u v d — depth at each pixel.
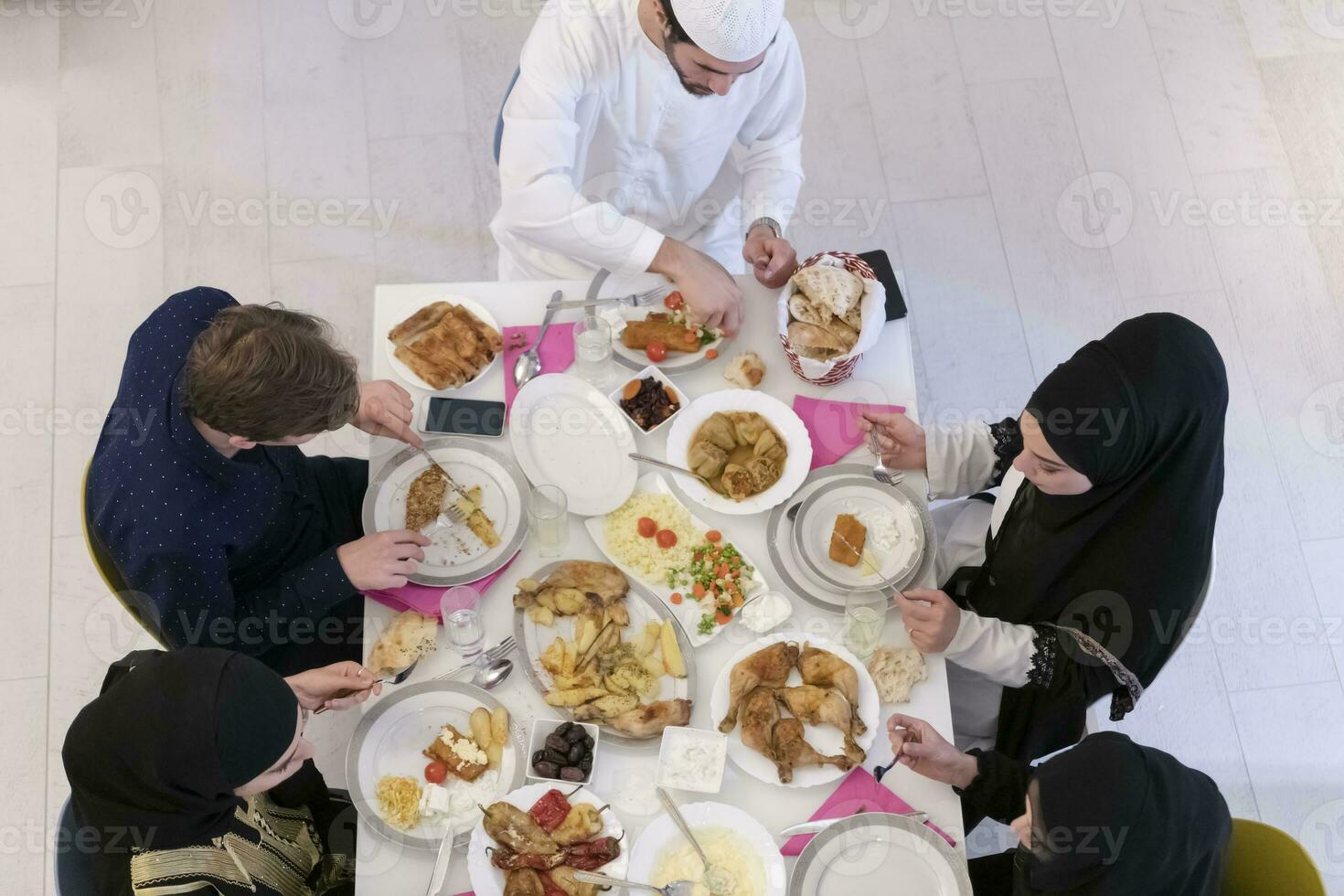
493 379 2.11
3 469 3.00
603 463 2.01
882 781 1.78
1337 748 2.86
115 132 3.43
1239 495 3.13
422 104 3.51
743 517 2.00
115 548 1.81
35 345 3.16
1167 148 3.55
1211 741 2.87
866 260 2.23
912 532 1.99
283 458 2.03
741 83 2.24
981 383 3.26
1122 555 1.93
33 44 3.52
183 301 1.95
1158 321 1.83
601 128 2.32
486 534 1.94
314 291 3.27
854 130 3.55
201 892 1.66
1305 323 3.34
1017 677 1.97
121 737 1.51
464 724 1.79
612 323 2.14
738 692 1.79
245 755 1.55
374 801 1.73
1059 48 3.67
